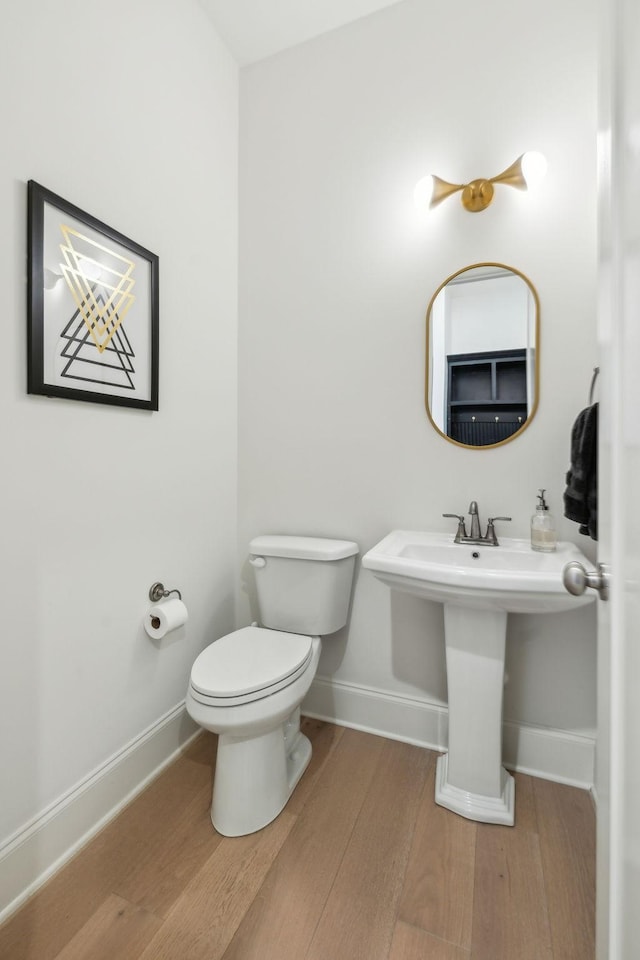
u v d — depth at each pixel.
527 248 1.50
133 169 1.40
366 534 1.76
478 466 1.58
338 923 1.03
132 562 1.43
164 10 1.52
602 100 0.71
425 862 1.18
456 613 1.37
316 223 1.82
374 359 1.73
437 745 1.66
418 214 1.65
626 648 0.53
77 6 1.20
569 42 1.45
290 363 1.88
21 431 1.08
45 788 1.15
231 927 1.02
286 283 1.88
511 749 1.55
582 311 1.44
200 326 1.73
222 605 1.89
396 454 1.70
